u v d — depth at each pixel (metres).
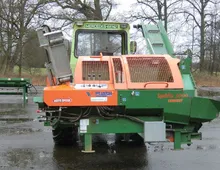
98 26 8.82
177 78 5.93
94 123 5.85
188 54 6.25
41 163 6.33
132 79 5.83
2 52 37.22
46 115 6.25
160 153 7.17
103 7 36.03
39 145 7.81
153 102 5.80
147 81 5.86
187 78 6.03
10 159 6.60
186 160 6.62
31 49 37.78
